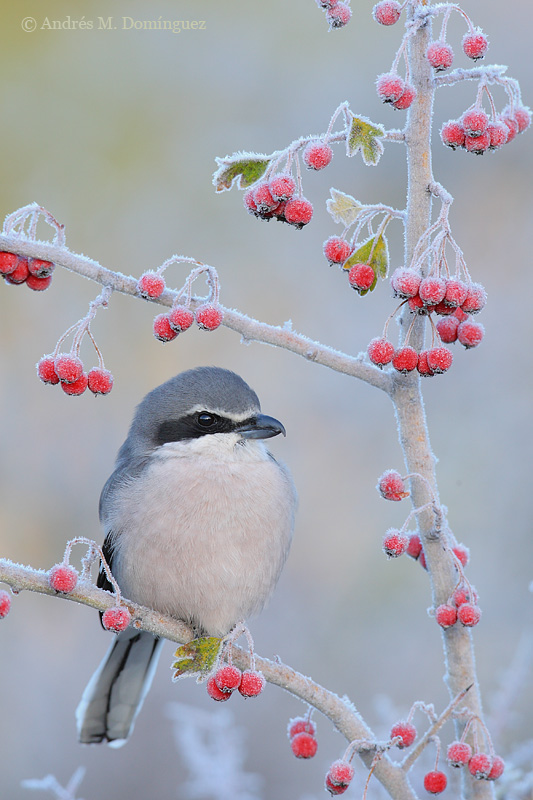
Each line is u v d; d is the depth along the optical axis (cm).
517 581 1191
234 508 711
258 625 1257
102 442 1330
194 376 775
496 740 772
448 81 507
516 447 1284
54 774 1170
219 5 1489
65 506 1298
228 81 1462
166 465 733
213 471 724
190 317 521
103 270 533
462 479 1270
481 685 1116
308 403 1386
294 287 1403
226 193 1409
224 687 513
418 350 539
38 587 516
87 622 1286
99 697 789
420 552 570
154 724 1196
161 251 1380
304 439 1364
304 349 541
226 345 1395
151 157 1407
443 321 533
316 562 1296
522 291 1378
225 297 1388
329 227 1425
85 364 1351
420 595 1250
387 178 1420
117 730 788
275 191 486
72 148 1393
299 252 1419
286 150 496
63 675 1240
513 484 1257
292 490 774
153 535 704
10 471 1304
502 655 1138
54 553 1277
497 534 1228
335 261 521
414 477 540
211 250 1400
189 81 1455
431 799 730
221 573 702
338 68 1474
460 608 520
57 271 1370
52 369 539
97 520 1292
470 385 1341
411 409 542
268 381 1386
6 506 1285
